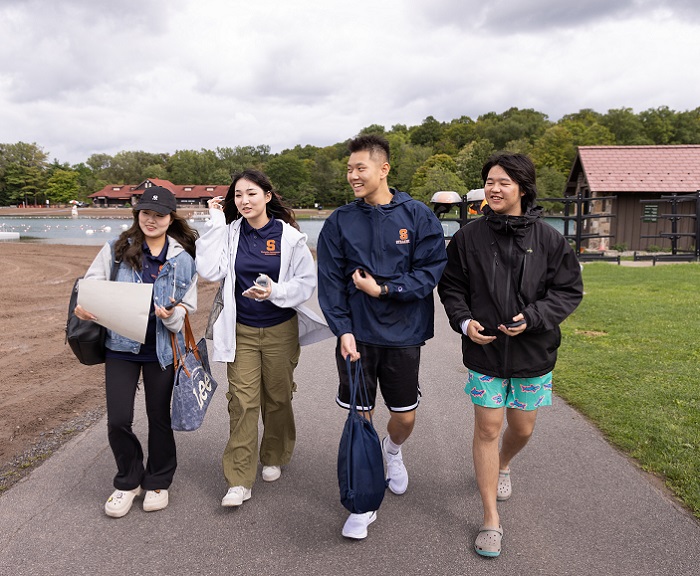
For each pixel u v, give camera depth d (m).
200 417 3.17
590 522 3.07
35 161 137.62
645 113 134.00
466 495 3.42
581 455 3.92
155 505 3.25
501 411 2.95
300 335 3.62
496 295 2.87
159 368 3.21
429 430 4.46
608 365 5.92
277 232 3.39
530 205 2.97
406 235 3.02
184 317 3.16
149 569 2.70
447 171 78.19
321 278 3.14
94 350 3.11
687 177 21.30
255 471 3.39
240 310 3.37
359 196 3.06
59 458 3.99
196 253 3.33
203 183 159.12
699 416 4.44
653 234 21.52
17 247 25.80
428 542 2.91
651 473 3.62
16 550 2.86
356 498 2.79
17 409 5.04
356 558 2.78
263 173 3.33
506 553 2.80
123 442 3.15
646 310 8.88
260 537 2.98
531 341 2.89
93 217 75.81
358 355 2.98
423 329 3.14
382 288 2.95
